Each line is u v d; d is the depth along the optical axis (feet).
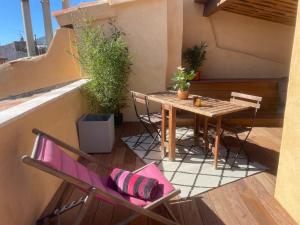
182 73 10.96
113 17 14.78
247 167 10.19
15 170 5.98
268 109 18.21
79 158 11.10
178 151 11.77
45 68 16.76
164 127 11.00
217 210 7.53
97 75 12.96
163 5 14.80
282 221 7.03
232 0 13.44
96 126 11.30
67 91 10.25
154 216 6.23
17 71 16.47
